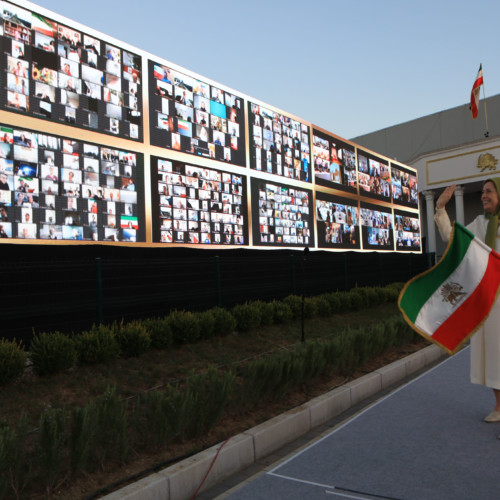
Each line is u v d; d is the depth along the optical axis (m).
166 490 3.34
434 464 3.77
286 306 11.11
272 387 5.40
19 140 9.85
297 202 18.67
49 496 3.23
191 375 5.21
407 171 29.11
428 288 4.81
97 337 6.64
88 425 3.55
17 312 6.96
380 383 6.57
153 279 9.06
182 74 14.02
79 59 11.20
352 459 3.97
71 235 10.68
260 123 17.06
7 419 4.58
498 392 4.70
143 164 12.57
